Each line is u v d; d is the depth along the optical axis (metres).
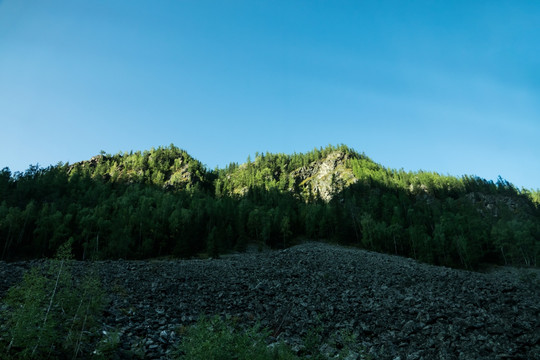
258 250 102.56
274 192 180.88
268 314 25.69
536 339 18.34
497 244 101.12
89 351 13.27
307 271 44.06
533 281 41.00
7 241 87.81
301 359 15.30
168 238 104.44
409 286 34.44
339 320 24.59
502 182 198.25
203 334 11.89
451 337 19.36
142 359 14.14
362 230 113.06
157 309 22.91
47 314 11.95
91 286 15.45
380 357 18.06
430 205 156.00
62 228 93.75
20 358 10.65
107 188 166.75
